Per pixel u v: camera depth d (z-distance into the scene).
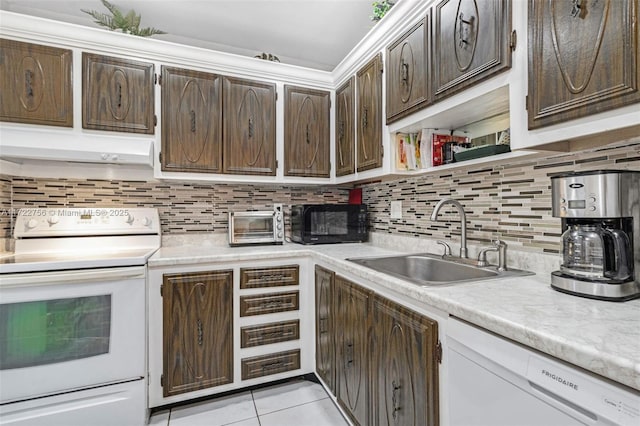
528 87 1.00
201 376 1.83
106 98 1.87
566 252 1.04
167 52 2.00
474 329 0.86
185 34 2.44
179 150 2.03
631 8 0.75
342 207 2.43
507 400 0.77
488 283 1.14
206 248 2.21
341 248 2.19
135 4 2.06
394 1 1.96
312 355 2.10
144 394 1.66
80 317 1.54
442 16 1.36
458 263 1.54
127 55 1.92
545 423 0.68
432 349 1.01
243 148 2.20
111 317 1.59
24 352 1.45
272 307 2.01
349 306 1.56
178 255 1.88
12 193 1.96
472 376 0.87
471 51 1.21
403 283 1.15
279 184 2.52
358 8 2.12
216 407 1.83
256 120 2.24
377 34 1.82
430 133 1.69
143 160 1.87
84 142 1.82
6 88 1.68
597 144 1.07
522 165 1.38
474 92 1.22
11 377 1.43
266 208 2.60
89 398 1.55
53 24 1.74
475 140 1.63
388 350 1.24
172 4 2.07
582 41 0.85
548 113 0.94
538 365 0.69
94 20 2.24
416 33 1.52
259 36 2.47
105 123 1.86
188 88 2.06
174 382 1.77
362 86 2.04
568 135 0.90
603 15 0.80
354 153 2.16
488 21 1.14
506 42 1.07
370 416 1.37
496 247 1.41
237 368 1.92
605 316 0.77
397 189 2.23
